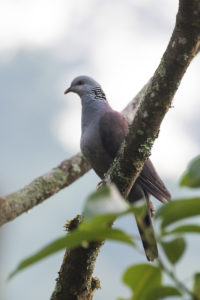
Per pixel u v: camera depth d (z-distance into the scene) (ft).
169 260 8.75
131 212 8.04
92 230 8.23
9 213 24.30
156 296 8.91
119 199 8.15
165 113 20.56
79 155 31.58
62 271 22.63
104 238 8.38
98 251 22.15
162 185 28.53
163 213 8.44
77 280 22.49
